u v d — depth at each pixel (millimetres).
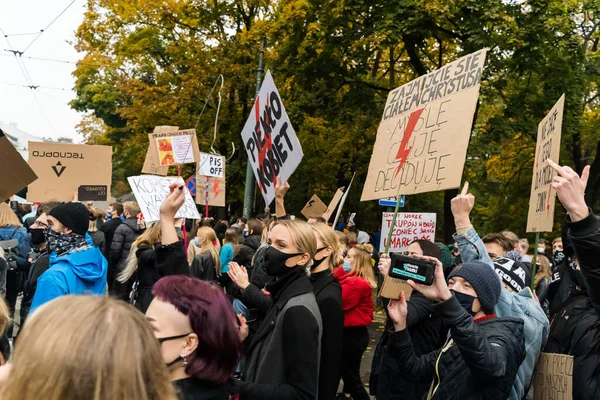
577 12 16297
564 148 23797
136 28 23438
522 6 15406
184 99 21641
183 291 2121
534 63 15359
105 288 4172
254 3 21484
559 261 6891
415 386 4367
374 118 17297
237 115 22531
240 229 13203
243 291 4715
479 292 3068
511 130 15891
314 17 16781
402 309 3486
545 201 3912
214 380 2094
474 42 14516
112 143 32844
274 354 3055
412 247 4863
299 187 24531
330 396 3545
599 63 18562
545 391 3275
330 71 17016
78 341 1216
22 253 8000
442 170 3803
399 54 20125
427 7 13703
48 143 6617
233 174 22891
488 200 31984
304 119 18172
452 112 3852
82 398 1192
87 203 8758
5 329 2537
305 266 3393
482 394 2869
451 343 3057
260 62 15516
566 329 3320
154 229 6180
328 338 3604
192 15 21953
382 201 10625
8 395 1218
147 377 1286
